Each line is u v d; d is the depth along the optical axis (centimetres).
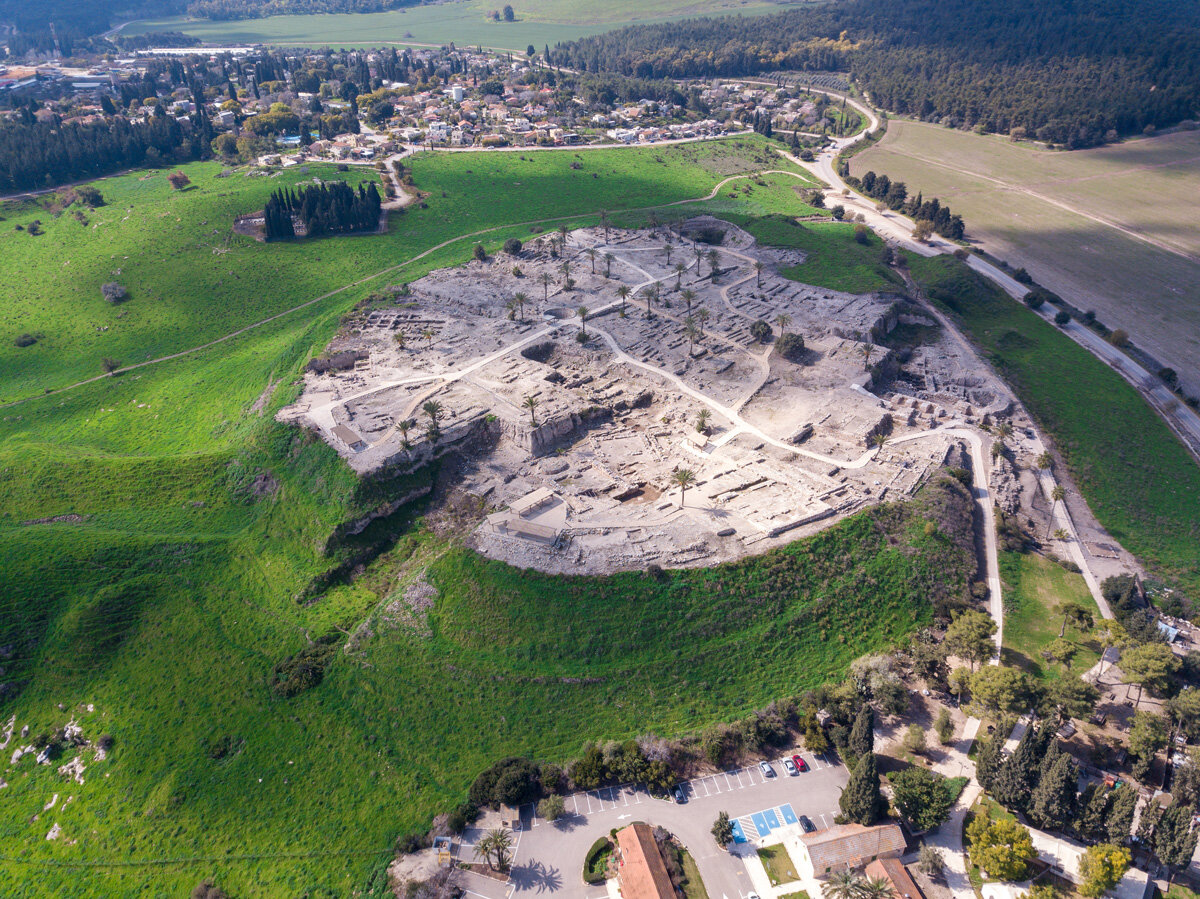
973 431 17725
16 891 10531
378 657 12638
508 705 11938
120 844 10862
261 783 11356
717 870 9788
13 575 14100
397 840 10388
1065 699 11006
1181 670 11956
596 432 17275
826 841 9725
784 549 13562
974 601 13612
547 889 9694
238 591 14325
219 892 9975
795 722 11725
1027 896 9256
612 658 12350
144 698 12662
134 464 16725
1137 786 10550
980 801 10425
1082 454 18100
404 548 14912
